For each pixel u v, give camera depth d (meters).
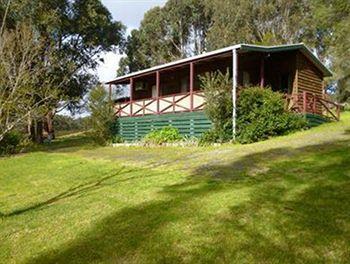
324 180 7.60
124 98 27.12
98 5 31.22
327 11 31.83
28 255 5.85
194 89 22.23
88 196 8.74
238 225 5.77
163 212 6.69
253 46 16.92
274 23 44.91
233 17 46.06
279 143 13.30
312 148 11.31
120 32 34.53
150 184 9.06
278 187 7.43
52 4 27.62
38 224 7.11
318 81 22.14
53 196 9.48
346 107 32.84
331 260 4.59
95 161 14.80
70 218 7.18
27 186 11.19
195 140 17.09
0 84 7.94
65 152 20.03
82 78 31.20
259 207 6.39
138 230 6.06
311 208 6.13
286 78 20.52
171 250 5.29
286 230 5.45
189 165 11.21
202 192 7.65
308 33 43.00
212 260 4.90
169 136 18.42
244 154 11.79
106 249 5.61
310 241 5.07
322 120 18.95
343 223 5.48
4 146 11.34
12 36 11.40
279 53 19.95
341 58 31.59
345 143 11.62
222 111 16.05
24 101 8.45
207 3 50.78
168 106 19.70
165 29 53.91
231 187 7.80
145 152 16.33
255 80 20.95
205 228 5.80
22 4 25.33
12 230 6.95
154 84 26.05
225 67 20.48
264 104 15.77
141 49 52.03
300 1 44.06
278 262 4.66
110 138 22.55
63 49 29.67
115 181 10.20
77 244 5.93
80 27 29.66
